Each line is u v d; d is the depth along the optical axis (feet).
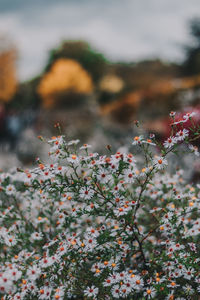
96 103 72.43
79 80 76.84
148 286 6.36
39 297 5.89
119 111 30.09
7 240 6.88
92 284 6.42
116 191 6.16
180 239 6.94
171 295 5.96
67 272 6.22
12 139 27.76
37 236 7.16
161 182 8.39
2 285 5.75
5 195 7.95
